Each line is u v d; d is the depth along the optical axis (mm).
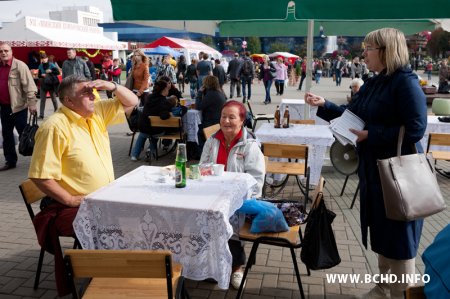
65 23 17484
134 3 3699
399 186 2303
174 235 2420
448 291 1233
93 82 2996
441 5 3438
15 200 5121
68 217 2756
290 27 7672
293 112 8016
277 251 3801
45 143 2711
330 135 5113
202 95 7387
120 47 20734
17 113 6133
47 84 11453
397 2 3500
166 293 2242
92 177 2908
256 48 55656
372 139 2404
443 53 49281
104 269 1847
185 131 7168
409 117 2279
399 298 2596
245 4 3598
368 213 2572
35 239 4012
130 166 6891
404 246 2457
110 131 9906
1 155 7434
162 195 2578
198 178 2936
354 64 25406
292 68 26484
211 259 2391
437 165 6863
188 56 22297
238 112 3289
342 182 5934
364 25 7406
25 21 15109
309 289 3170
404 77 2307
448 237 1388
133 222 2473
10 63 5949
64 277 2758
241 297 3041
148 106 6848
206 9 3643
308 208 4859
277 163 5270
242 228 2967
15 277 3303
